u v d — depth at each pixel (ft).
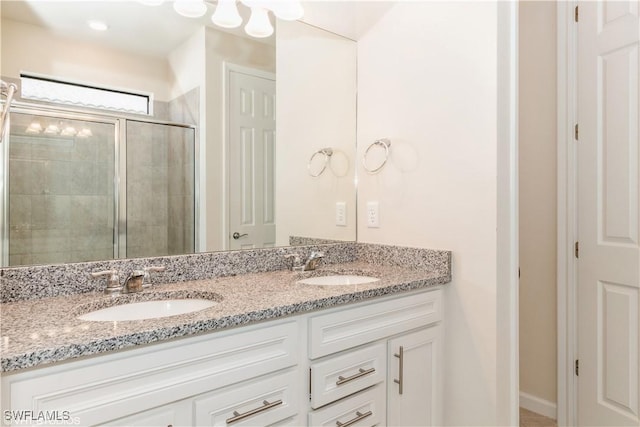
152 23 4.67
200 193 5.01
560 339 6.43
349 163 6.49
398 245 5.86
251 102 5.50
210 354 3.15
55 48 4.09
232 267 5.11
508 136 4.91
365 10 6.31
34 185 3.93
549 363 6.71
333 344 3.97
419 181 5.57
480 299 4.90
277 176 5.76
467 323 5.03
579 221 6.14
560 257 6.43
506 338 4.90
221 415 3.22
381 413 4.46
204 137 5.06
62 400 2.54
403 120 5.77
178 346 2.99
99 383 2.66
